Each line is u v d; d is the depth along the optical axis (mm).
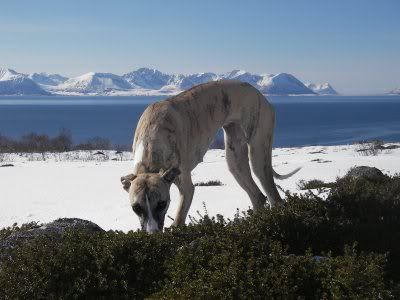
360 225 7316
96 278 5883
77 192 23750
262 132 9633
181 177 8242
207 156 46438
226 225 6934
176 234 6770
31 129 134250
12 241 7227
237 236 6215
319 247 7051
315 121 177000
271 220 7148
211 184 23812
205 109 8797
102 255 6148
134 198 7039
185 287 5129
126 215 16391
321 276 5277
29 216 17984
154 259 6199
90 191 23984
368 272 5051
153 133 7961
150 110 8352
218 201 17188
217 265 5578
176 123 8219
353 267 5078
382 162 29859
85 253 6254
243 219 7277
